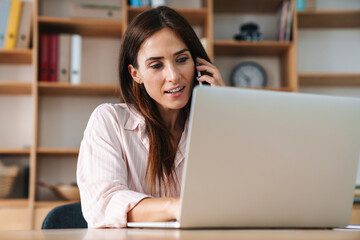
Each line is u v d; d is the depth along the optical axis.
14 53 3.47
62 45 3.50
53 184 3.68
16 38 3.50
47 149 3.41
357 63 3.96
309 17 3.76
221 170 0.99
